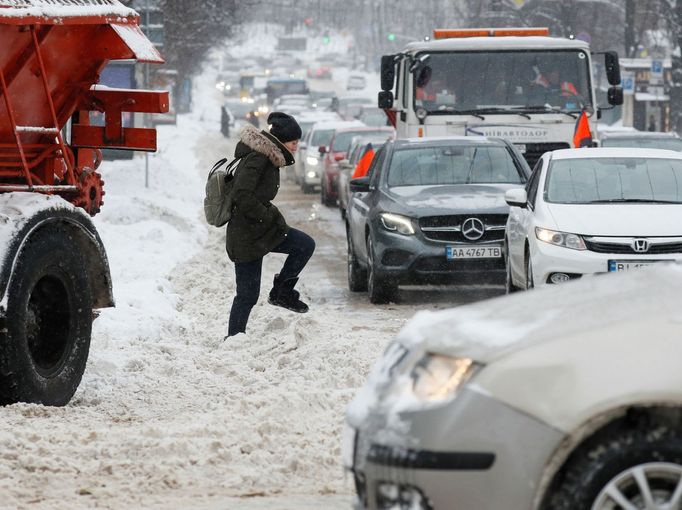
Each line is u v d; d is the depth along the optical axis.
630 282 14.83
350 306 43.12
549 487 12.88
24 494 17.95
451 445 12.70
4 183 26.09
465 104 57.50
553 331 13.11
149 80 121.06
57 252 24.77
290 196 105.06
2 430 21.48
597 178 37.91
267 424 21.59
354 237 46.72
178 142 171.38
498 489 12.67
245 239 32.66
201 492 18.39
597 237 35.00
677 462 12.56
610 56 58.25
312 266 55.88
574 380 12.66
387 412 13.30
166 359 29.91
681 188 37.50
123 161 104.94
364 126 99.12
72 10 25.55
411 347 13.99
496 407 12.70
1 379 23.56
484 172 46.28
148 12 115.94
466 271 42.75
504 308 14.38
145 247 55.25
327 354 29.34
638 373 12.60
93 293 26.89
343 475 19.33
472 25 184.50
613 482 12.58
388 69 58.78
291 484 18.94
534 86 57.72
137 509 17.34
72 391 25.48
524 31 60.59
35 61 25.59
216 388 27.14
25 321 23.77
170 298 40.22
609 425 12.80
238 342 32.00
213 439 20.81
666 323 12.92
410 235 42.72
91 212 28.31
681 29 153.00
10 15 23.70
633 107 167.25
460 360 13.12
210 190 32.59
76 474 19.11
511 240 39.78
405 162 46.56
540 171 39.00
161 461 19.72
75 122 28.91
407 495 13.06
